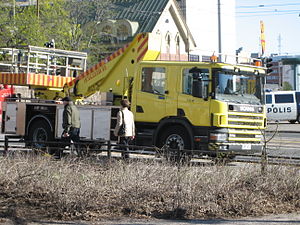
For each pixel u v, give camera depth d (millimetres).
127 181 14703
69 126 23297
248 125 23547
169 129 23641
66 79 31562
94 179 14906
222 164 16250
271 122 73500
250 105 23594
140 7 100688
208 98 22625
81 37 71938
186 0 119250
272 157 16672
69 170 15742
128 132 22125
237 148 23000
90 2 75188
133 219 12680
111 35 90938
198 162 19062
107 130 24047
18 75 30891
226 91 22922
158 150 18266
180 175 14875
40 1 68000
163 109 23703
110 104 25844
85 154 19797
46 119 26031
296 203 14625
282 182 15398
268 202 14430
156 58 25812
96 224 12172
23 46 31938
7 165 16219
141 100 24359
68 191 13742
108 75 26812
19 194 14227
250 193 14406
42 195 14156
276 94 72312
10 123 26844
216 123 22375
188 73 23219
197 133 22844
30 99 27344
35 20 62906
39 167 15930
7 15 63312
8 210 12930
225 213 13406
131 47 26000
